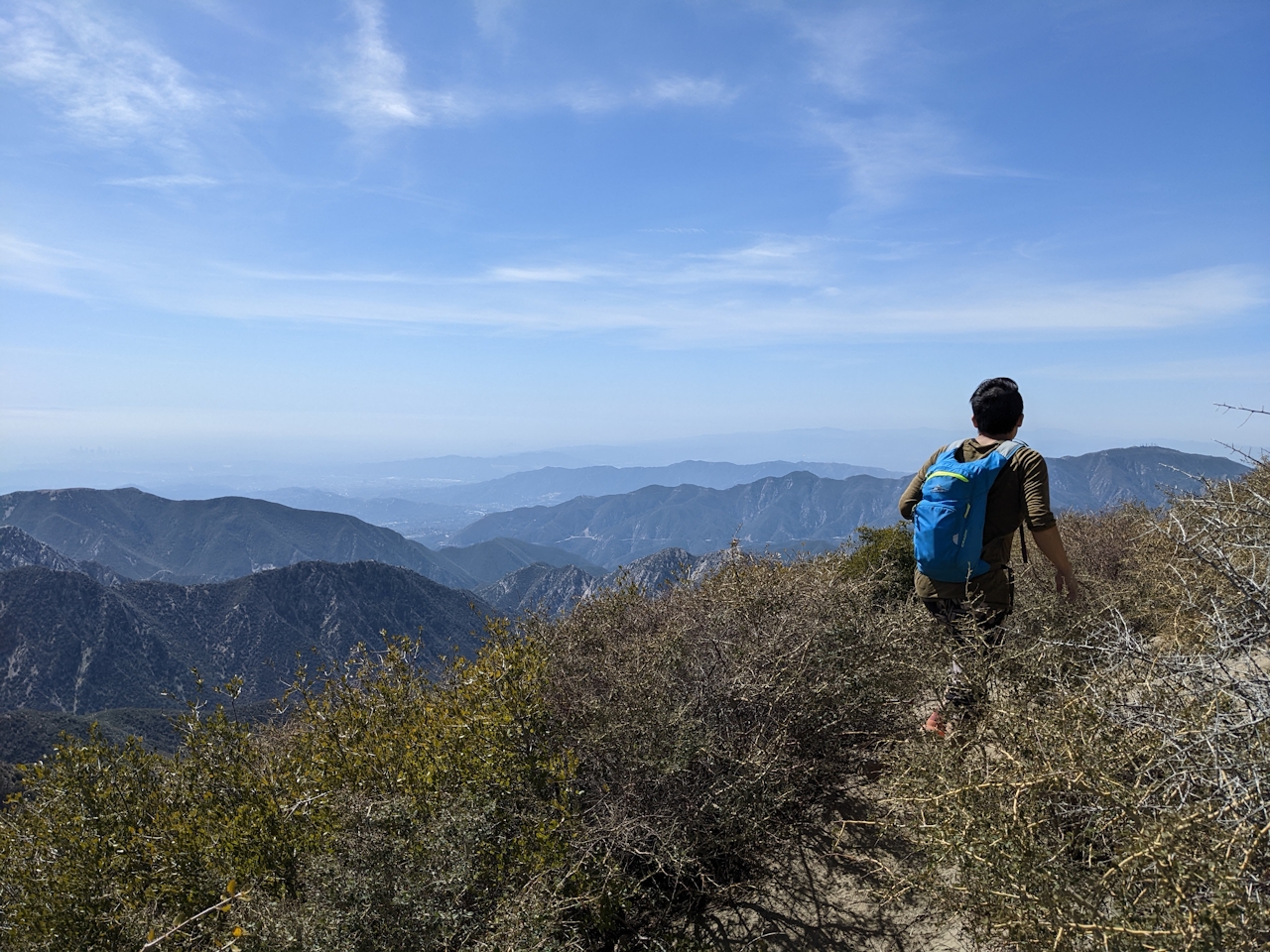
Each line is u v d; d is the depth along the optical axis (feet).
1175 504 12.34
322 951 7.22
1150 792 5.66
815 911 8.66
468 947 7.55
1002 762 6.77
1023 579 15.07
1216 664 6.27
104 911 9.58
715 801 9.12
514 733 9.90
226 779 10.98
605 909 8.29
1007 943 5.90
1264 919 4.54
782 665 10.57
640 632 13.32
